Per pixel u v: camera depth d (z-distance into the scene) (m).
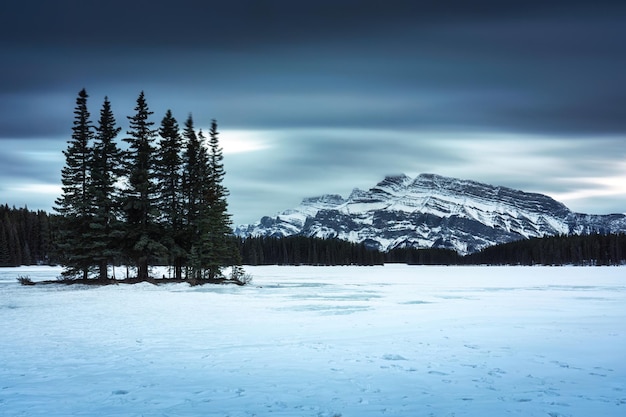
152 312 29.70
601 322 25.36
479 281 73.50
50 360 16.06
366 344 18.95
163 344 18.94
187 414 10.65
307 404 11.37
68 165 53.84
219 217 58.06
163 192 58.19
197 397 11.94
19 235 137.25
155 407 11.14
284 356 16.69
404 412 10.76
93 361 15.93
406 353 17.19
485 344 18.92
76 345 18.67
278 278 81.12
